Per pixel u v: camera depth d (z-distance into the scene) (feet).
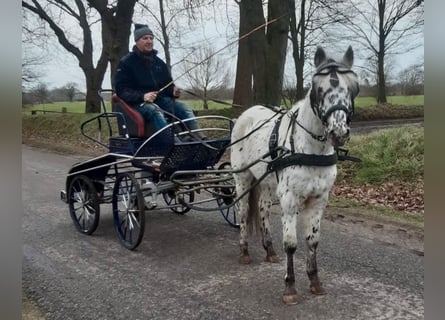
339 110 11.27
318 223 14.14
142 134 19.48
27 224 23.86
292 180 13.42
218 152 19.57
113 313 13.71
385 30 91.04
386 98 94.53
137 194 18.43
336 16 75.20
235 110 58.18
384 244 19.40
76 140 63.57
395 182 28.50
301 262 17.61
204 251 19.11
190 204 20.03
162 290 15.28
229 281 15.90
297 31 75.31
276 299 14.38
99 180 21.66
